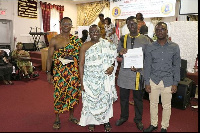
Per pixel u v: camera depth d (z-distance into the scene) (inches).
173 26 195.5
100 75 106.2
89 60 105.3
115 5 368.2
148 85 105.3
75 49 111.4
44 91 200.7
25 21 389.7
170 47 100.7
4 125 122.3
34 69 303.7
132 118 133.8
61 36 112.0
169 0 304.0
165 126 108.2
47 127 120.0
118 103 165.0
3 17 361.7
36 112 144.6
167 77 102.5
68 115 139.0
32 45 382.6
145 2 328.8
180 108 153.6
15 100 171.2
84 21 446.9
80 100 170.7
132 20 107.3
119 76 117.3
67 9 449.1
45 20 413.7
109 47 107.7
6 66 221.5
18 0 374.0
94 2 426.0
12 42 378.0
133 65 108.0
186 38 189.3
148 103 164.9
